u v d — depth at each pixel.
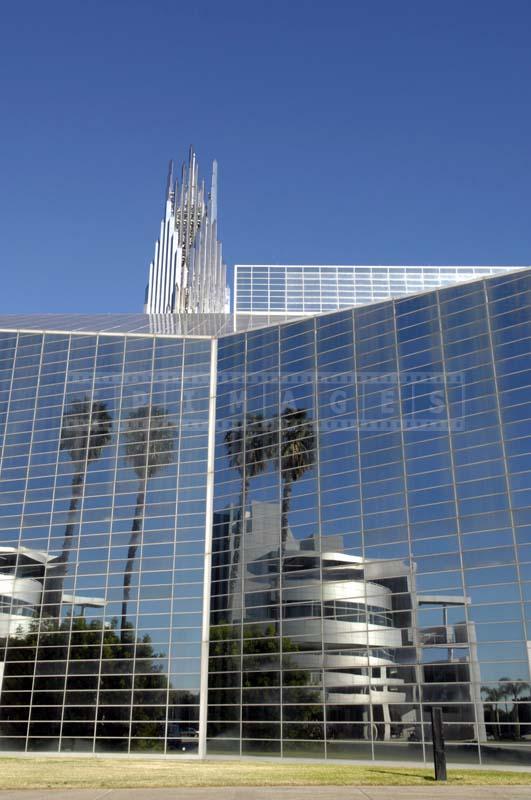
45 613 54.94
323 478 52.38
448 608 44.34
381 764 42.66
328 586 49.22
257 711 48.44
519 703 40.12
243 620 51.53
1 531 58.12
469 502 46.00
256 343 60.12
